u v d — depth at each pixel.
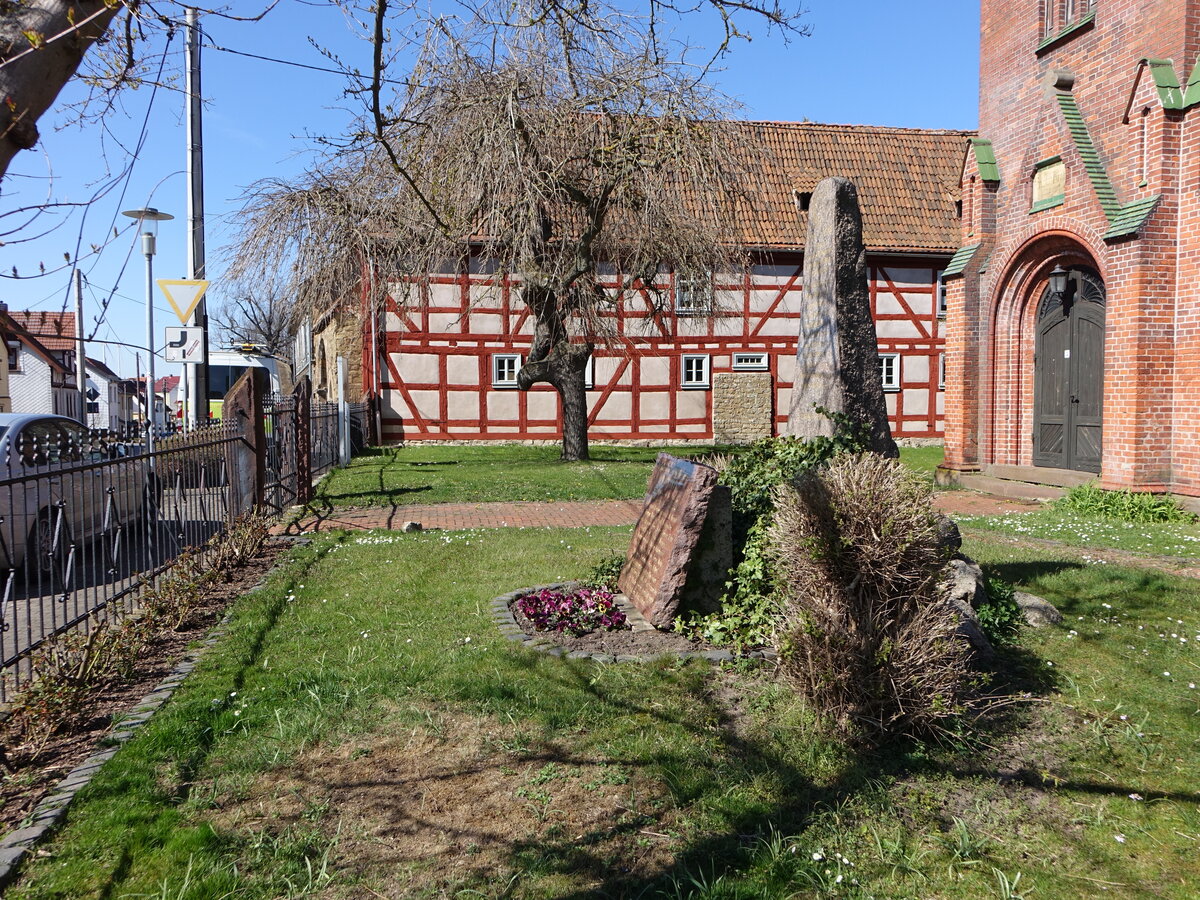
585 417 19.30
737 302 24.95
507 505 12.43
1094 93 12.55
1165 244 11.26
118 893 2.75
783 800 3.38
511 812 3.29
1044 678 4.77
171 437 7.34
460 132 13.39
